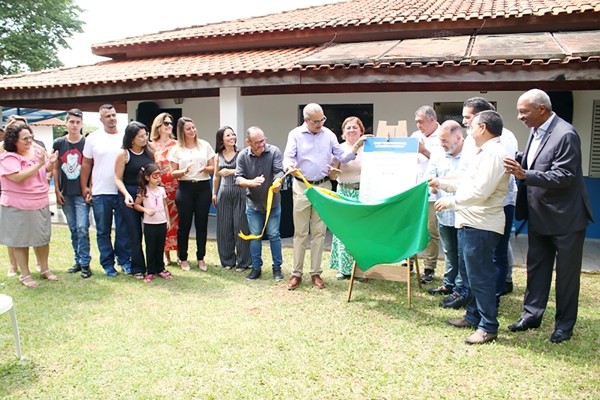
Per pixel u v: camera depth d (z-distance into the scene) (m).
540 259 4.17
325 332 4.23
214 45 10.63
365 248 4.79
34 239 5.45
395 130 5.33
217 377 3.45
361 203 4.74
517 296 5.21
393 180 5.11
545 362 3.65
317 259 5.51
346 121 5.76
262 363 3.65
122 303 4.98
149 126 11.51
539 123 4.00
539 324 4.27
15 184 5.30
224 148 6.25
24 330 4.28
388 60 6.91
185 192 6.06
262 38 9.99
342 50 8.07
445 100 9.27
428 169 5.08
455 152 4.75
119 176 5.69
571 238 3.93
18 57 24.56
